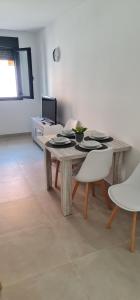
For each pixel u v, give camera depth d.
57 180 3.17
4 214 2.48
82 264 1.81
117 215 2.44
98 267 1.78
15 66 5.18
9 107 5.44
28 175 3.46
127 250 1.96
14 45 5.03
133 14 2.24
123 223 2.31
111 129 2.91
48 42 4.57
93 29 2.96
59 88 4.40
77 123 3.66
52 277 1.70
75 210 2.55
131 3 2.25
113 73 2.70
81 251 1.95
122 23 2.42
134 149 2.53
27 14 3.69
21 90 5.40
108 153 2.23
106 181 3.00
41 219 2.39
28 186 3.12
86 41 3.18
